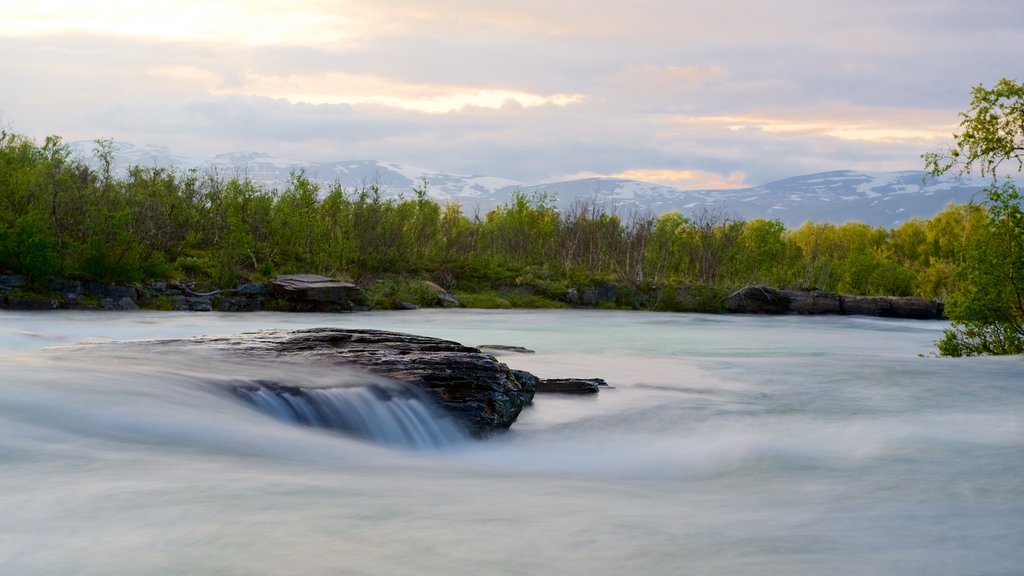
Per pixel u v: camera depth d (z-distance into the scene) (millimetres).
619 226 62625
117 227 38594
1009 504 6504
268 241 48312
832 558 4531
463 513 5211
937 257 101250
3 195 38688
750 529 5117
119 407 8055
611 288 54375
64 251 38219
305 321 34281
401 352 12352
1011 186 22703
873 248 106500
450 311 45156
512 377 12742
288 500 5352
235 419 8633
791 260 74062
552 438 11227
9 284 35750
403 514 5109
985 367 19141
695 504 6086
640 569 4191
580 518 5211
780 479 7980
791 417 12492
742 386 16016
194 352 11969
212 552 4246
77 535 4492
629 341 29047
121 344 12680
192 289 40812
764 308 54125
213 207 49094
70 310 35719
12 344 17156
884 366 19438
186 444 7434
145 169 49250
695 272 61688
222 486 5652
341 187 53125
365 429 10039
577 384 14812
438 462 8945
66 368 9672
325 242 49719
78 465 6105
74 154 45750
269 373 10695
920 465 8570
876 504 6398
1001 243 23094
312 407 9906
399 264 52719
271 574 3951
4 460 6125
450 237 58875
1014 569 4438
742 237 65688
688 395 14766
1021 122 23016
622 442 10969
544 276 55094
